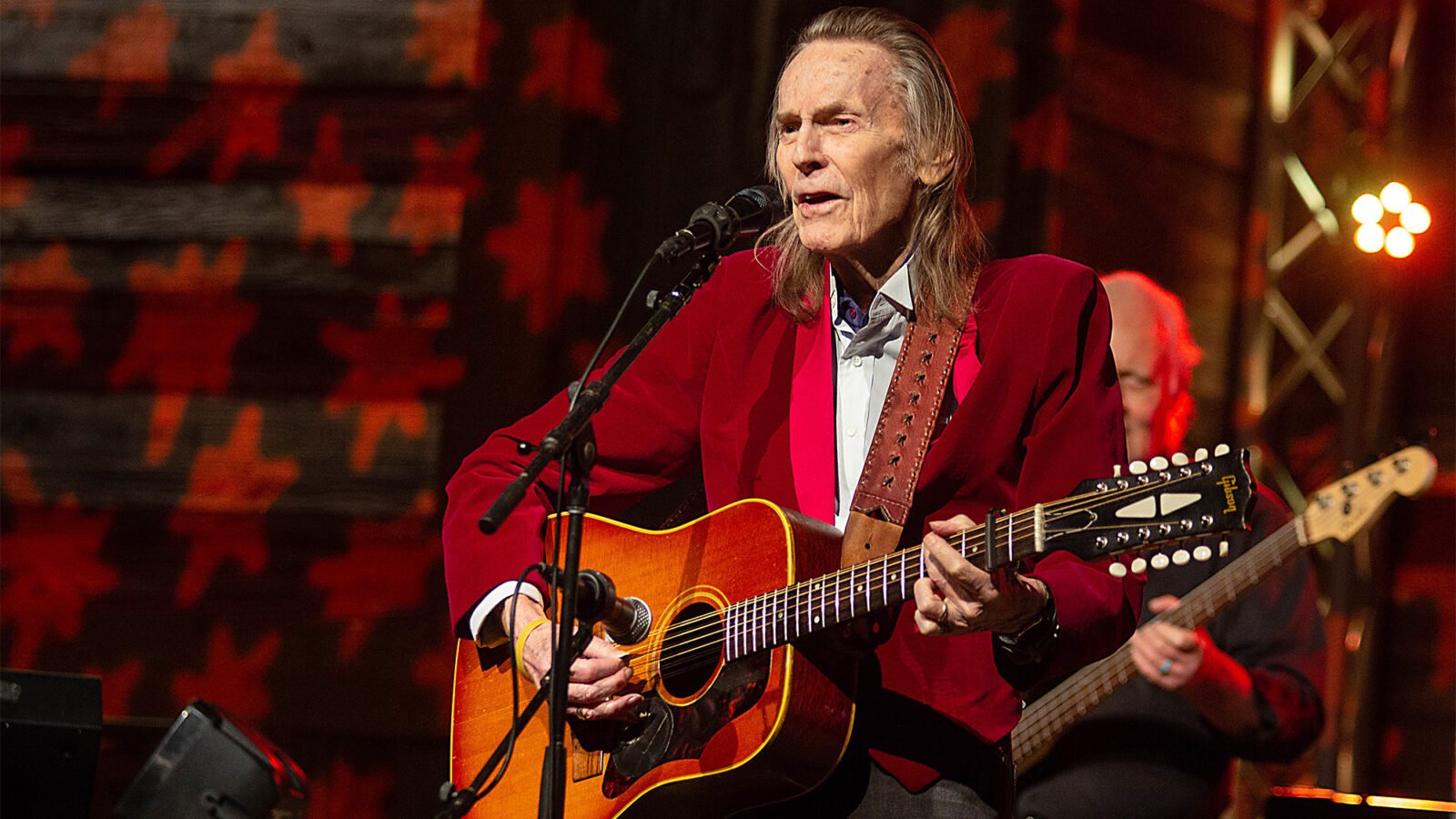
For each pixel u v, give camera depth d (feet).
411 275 36.76
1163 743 26.40
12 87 38.68
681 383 20.43
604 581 18.70
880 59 18.53
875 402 18.75
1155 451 27.91
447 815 17.90
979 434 17.57
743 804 18.25
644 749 18.49
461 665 21.48
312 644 35.88
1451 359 40.70
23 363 38.06
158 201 37.93
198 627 36.40
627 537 19.85
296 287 37.22
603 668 18.52
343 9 37.50
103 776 35.50
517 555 19.80
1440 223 41.16
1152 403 27.81
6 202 38.42
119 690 36.29
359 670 35.55
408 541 36.11
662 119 36.27
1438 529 40.11
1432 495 40.24
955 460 17.61
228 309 37.50
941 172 18.58
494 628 19.88
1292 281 42.32
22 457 37.65
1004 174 35.01
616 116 36.45
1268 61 41.04
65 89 38.52
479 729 20.98
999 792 17.12
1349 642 39.99
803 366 19.27
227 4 38.09
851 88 18.30
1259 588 27.45
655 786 18.24
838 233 18.17
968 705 17.20
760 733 17.43
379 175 37.09
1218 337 40.37
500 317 35.45
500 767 20.52
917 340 18.26
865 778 17.39
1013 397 17.56
